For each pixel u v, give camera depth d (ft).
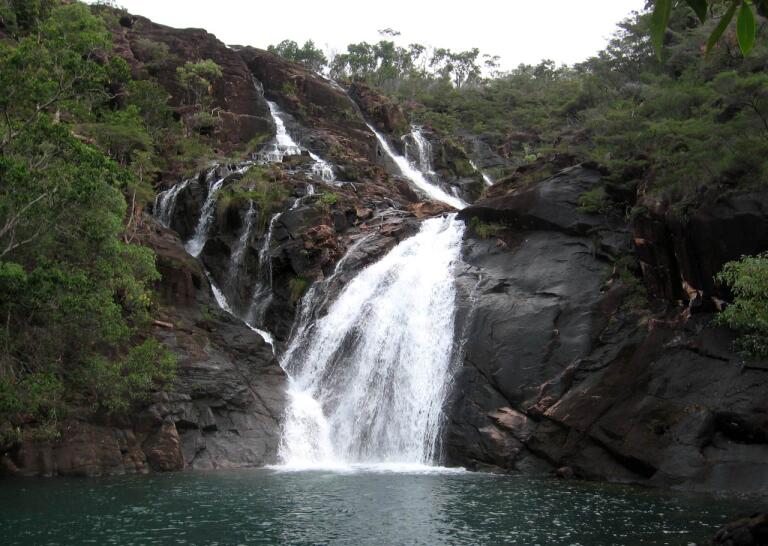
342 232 131.44
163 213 145.59
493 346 93.45
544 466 81.66
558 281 98.94
